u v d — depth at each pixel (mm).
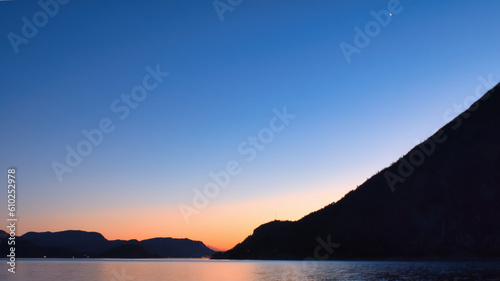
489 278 63625
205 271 110188
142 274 99688
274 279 77188
